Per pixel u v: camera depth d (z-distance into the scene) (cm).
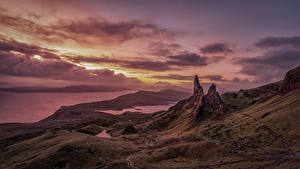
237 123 19950
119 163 13638
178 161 13225
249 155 11919
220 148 13875
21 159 15662
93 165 13900
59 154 14788
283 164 9631
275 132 14475
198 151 14275
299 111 16175
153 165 12681
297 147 11631
